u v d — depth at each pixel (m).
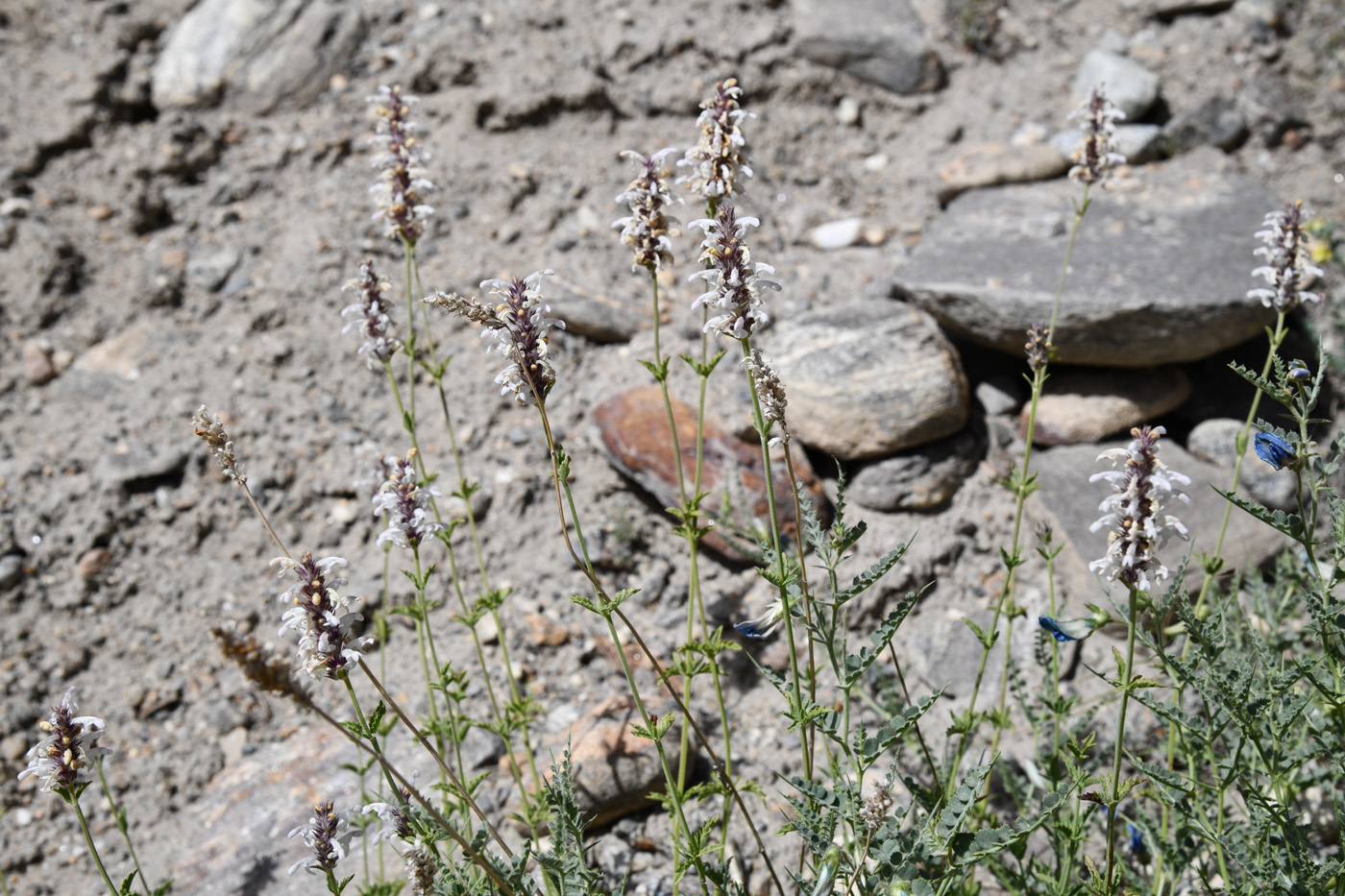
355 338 5.16
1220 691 2.60
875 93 6.14
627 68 6.12
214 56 6.02
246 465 4.77
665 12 6.27
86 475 4.68
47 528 4.56
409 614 3.36
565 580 4.46
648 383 4.94
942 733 4.00
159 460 4.70
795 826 2.55
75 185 5.60
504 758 3.93
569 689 4.19
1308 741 3.31
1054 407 4.84
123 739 4.14
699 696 4.11
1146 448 2.12
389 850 3.71
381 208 3.45
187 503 4.68
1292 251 3.25
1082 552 4.33
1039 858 3.47
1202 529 4.34
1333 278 5.28
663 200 2.96
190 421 4.86
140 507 4.66
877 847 2.46
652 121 6.03
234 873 3.70
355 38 6.19
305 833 2.55
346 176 5.76
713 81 6.09
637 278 5.37
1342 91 5.91
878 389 4.60
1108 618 2.52
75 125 5.70
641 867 3.63
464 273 5.32
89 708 4.21
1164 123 5.95
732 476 4.40
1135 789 3.30
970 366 5.07
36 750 2.41
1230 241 4.98
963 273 4.93
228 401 4.94
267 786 3.97
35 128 5.68
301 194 5.71
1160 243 4.98
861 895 2.46
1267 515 2.52
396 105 3.44
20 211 5.39
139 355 5.10
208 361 5.07
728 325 2.51
